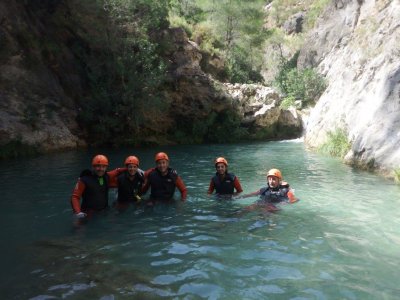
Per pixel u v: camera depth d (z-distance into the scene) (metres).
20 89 17.05
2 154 14.18
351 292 3.61
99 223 5.92
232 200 7.39
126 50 19.69
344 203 7.12
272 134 24.64
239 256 4.54
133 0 20.36
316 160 12.96
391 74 11.23
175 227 5.70
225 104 23.23
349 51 18.81
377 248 4.79
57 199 7.49
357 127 12.46
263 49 38.91
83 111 19.05
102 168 6.59
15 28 18.11
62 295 3.58
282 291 3.64
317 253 4.62
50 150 16.17
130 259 4.47
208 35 29.28
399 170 8.96
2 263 4.38
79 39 20.56
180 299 3.49
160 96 20.94
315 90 29.45
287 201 7.21
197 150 17.52
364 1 29.50
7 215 6.39
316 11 40.44
